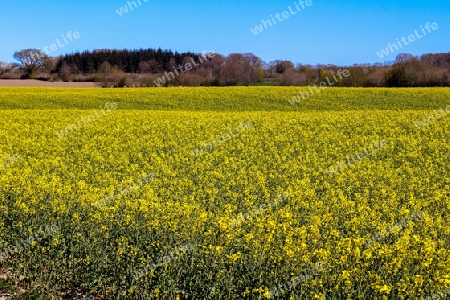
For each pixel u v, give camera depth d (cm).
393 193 1345
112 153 2055
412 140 2397
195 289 819
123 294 855
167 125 2833
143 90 5166
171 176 1608
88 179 1536
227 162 1844
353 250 820
